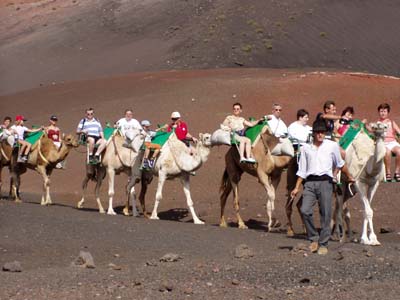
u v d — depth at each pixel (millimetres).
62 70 68250
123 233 17125
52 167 24000
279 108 19969
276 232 19328
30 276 12398
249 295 11344
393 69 67750
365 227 16438
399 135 17781
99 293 11344
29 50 74812
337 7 78375
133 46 72438
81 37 76875
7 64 71562
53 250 15094
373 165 16297
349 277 12414
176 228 18484
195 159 20844
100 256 14555
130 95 44000
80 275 12492
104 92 46219
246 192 26297
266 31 72938
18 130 24234
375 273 12688
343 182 17125
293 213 22859
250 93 40500
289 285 11930
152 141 21812
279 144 19188
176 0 82312
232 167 20391
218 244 15938
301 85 41750
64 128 37844
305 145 14406
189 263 13531
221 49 69062
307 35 72500
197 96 40781
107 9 83438
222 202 20562
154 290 11555
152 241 16172
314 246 14531
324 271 12789
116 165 22047
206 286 11805
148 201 25969
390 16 77375
